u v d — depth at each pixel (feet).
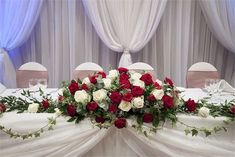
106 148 4.47
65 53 10.96
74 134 4.18
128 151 4.47
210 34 11.63
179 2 10.91
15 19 10.21
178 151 4.36
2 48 10.39
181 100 4.58
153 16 10.48
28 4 10.16
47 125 4.21
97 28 10.31
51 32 10.86
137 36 10.59
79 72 8.32
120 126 4.00
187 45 11.30
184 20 11.17
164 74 11.44
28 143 4.26
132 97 3.97
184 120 4.31
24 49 11.07
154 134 4.22
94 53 11.12
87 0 10.08
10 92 6.58
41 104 4.63
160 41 11.35
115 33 10.56
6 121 4.17
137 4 10.43
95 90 4.17
